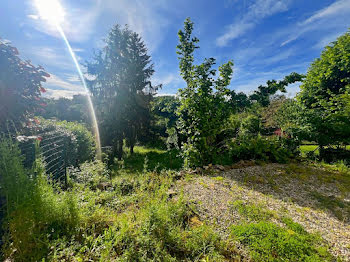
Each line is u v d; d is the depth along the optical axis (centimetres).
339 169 496
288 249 173
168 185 337
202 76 557
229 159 588
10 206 159
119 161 1019
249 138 652
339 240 206
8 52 228
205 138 524
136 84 1355
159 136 1627
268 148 593
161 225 187
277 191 349
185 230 200
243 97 682
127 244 167
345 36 732
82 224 192
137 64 1355
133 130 1375
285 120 1017
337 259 173
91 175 368
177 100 588
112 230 173
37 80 262
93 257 147
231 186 360
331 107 628
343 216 264
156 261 152
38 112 283
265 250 172
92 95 1324
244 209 258
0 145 175
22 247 150
